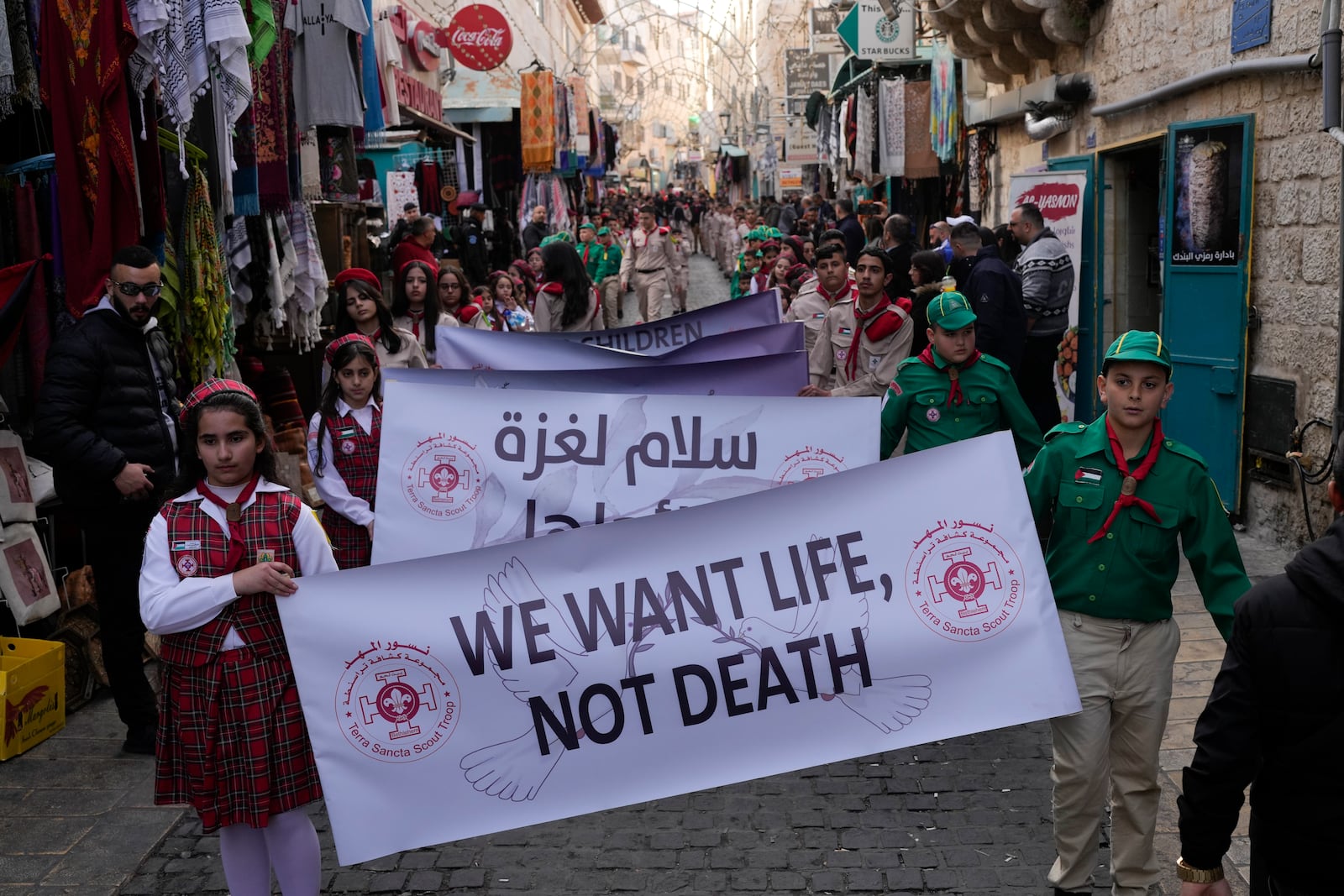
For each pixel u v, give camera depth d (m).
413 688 3.61
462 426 4.82
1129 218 11.62
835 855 4.57
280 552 3.67
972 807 4.95
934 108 18.08
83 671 6.41
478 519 4.81
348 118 9.05
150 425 5.68
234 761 3.62
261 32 7.41
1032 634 3.64
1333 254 7.55
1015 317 8.12
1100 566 3.84
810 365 7.64
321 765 3.57
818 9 31.48
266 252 8.40
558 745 3.65
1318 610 2.48
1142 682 3.85
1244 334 8.59
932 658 3.66
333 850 4.73
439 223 17.95
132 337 5.69
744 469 4.82
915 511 3.70
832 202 25.84
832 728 3.67
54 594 6.48
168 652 3.66
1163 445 3.87
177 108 6.37
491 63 21.11
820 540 3.71
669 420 4.84
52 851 4.79
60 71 6.12
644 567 3.69
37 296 6.52
